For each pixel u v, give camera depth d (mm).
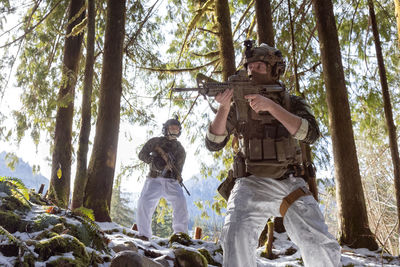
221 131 2410
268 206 2299
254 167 2307
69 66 8211
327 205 10453
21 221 3197
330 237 2176
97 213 5816
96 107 9391
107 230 5113
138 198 5492
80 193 5016
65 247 2957
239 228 2203
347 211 5875
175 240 4801
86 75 5137
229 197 2410
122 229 5367
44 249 2797
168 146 5672
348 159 6039
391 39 8922
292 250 5027
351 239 5730
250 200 2270
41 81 8016
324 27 6613
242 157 2375
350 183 5938
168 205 9688
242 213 2244
